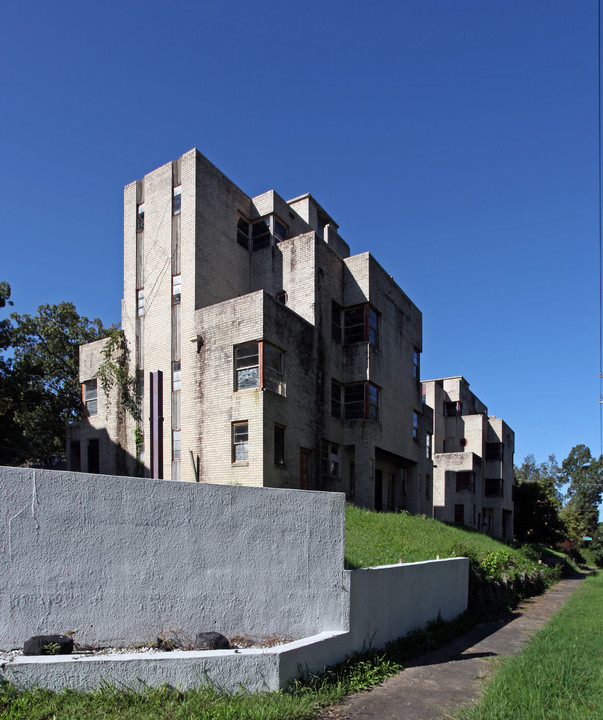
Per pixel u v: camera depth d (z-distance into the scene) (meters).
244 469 16.45
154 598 6.59
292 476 17.70
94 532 6.27
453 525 27.88
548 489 56.41
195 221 18.73
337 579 8.38
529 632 13.00
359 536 13.83
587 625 13.11
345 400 22.06
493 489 41.31
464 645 11.18
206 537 7.12
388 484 25.33
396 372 24.81
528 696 6.83
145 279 19.92
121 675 5.63
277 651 6.67
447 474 37.19
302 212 25.73
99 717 5.00
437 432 39.56
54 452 30.02
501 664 9.01
